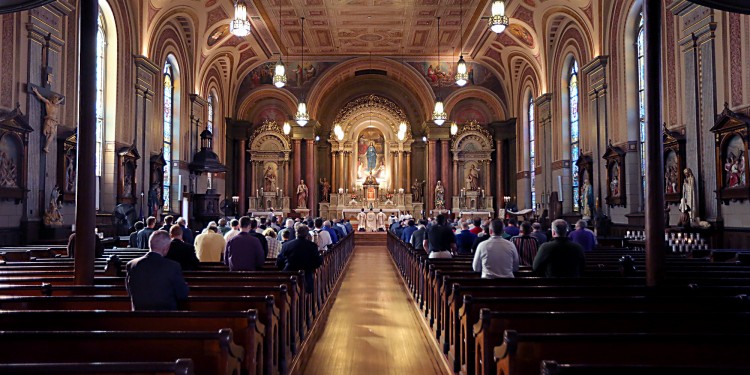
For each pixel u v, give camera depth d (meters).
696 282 6.86
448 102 31.33
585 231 11.77
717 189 13.16
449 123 31.59
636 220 17.05
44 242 13.59
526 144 28.98
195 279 6.95
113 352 3.59
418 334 8.82
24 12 13.39
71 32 15.36
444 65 30.89
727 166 12.98
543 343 3.56
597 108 19.88
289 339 7.06
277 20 24.08
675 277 7.28
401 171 34.25
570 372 2.80
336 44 27.83
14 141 13.05
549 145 24.64
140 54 19.06
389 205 33.19
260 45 27.41
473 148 32.38
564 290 6.01
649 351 3.57
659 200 6.85
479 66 31.17
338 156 34.28
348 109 34.38
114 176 17.30
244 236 8.32
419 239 14.21
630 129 17.89
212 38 24.66
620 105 18.39
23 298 5.24
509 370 3.55
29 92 13.45
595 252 11.73
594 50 20.02
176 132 22.84
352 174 34.44
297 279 7.78
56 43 14.54
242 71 30.42
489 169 32.34
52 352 3.58
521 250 9.26
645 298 5.28
